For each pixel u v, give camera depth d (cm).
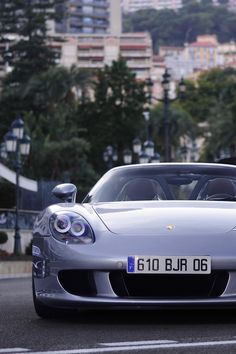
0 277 3769
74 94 14025
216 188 1259
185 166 1321
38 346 916
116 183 1281
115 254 1055
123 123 13375
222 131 14912
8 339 974
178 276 1048
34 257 1140
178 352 866
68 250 1073
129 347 897
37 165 11306
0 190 5638
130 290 1056
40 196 5697
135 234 1078
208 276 1049
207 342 927
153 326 1066
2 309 1362
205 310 1234
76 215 1117
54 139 12275
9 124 14212
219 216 1120
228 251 1054
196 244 1059
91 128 13438
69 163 11412
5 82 16350
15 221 4884
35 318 1184
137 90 13538
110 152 8131
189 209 1145
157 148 15100
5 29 16788
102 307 1056
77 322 1117
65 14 17500
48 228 1113
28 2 16912
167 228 1084
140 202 1197
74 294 1075
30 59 16425
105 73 13650
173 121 15125
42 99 13900
